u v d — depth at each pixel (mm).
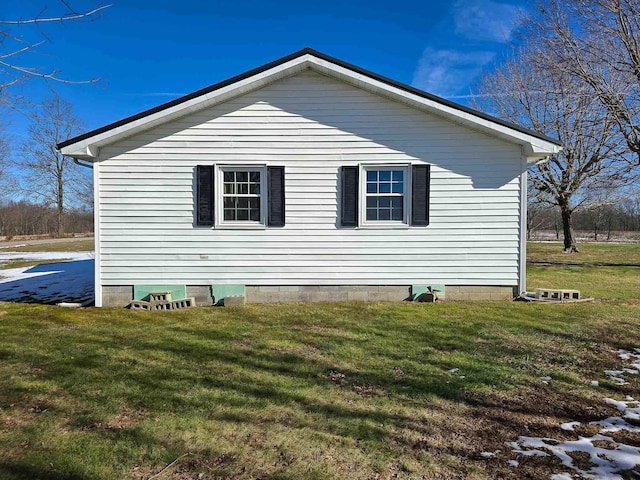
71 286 10641
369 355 4820
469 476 2510
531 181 18938
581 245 26453
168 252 8102
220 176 8133
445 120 8047
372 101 8070
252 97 8055
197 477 2494
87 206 43062
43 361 4641
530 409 3447
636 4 11633
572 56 13234
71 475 2514
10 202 42375
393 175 8234
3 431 3041
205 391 3766
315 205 8156
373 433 3018
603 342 5367
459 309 7363
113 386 3891
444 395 3697
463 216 8133
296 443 2873
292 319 6715
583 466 2621
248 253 8164
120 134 7695
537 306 7598
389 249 8195
